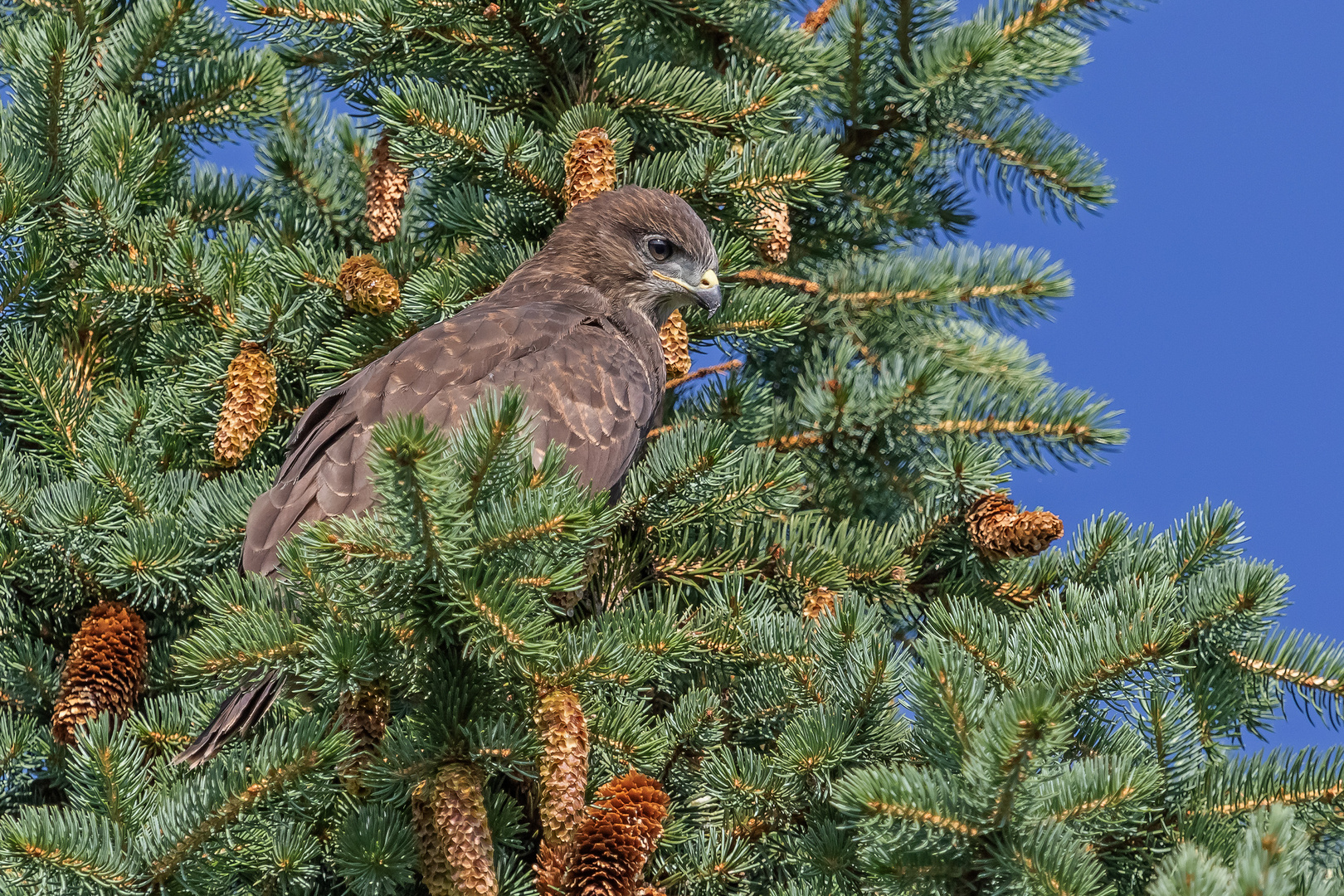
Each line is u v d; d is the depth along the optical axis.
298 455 9.24
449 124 9.89
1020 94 11.80
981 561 9.80
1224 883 5.49
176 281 10.09
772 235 11.12
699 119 10.95
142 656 9.11
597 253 11.38
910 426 11.01
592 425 10.02
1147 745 7.47
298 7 10.01
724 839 7.88
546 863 6.80
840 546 9.91
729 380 10.84
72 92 10.43
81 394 10.39
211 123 11.96
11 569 9.38
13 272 10.27
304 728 6.77
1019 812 6.15
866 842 6.84
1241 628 8.24
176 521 9.15
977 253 12.17
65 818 6.88
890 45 11.77
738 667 8.64
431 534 6.30
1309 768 7.23
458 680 7.36
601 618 8.05
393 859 7.15
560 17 10.12
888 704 7.82
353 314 10.57
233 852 6.95
